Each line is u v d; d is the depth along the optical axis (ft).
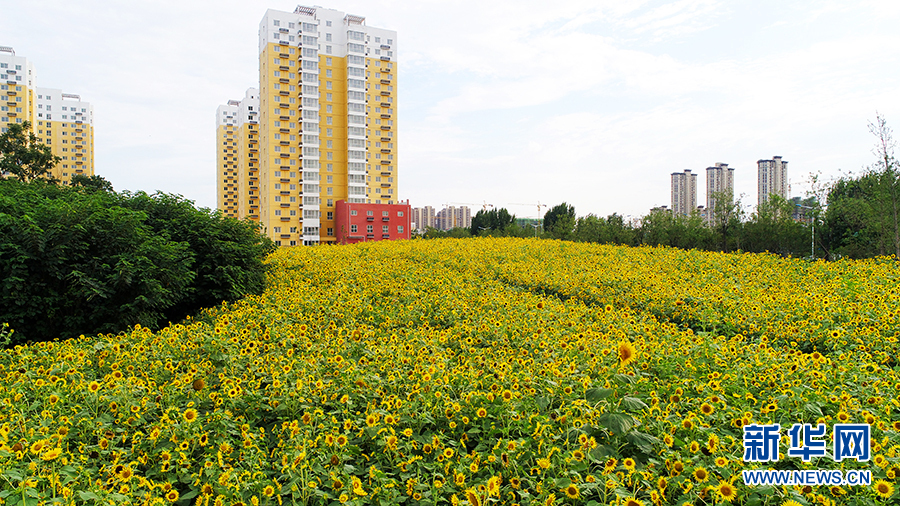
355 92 242.58
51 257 27.27
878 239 66.85
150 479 12.62
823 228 74.95
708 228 93.91
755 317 27.07
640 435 12.65
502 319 26.43
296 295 35.78
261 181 244.42
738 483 10.50
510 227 157.28
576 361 18.65
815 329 23.89
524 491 10.89
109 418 15.07
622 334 22.89
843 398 13.92
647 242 97.76
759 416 13.87
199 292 37.01
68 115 366.02
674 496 11.03
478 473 12.11
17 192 33.09
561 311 30.58
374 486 11.73
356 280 43.91
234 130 375.66
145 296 29.43
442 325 29.14
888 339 21.24
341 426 14.37
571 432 13.14
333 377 17.63
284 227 230.89
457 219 466.29
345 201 231.09
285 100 231.30
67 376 18.28
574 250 69.92
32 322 27.63
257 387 17.56
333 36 239.91
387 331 26.71
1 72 272.31
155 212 38.52
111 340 24.07
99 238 29.40
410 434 13.23
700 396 15.28
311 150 234.58
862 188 70.38
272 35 227.61
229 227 40.16
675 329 25.27
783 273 43.80
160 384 18.47
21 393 15.88
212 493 11.58
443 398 15.37
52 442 12.51
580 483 10.87
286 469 11.80
